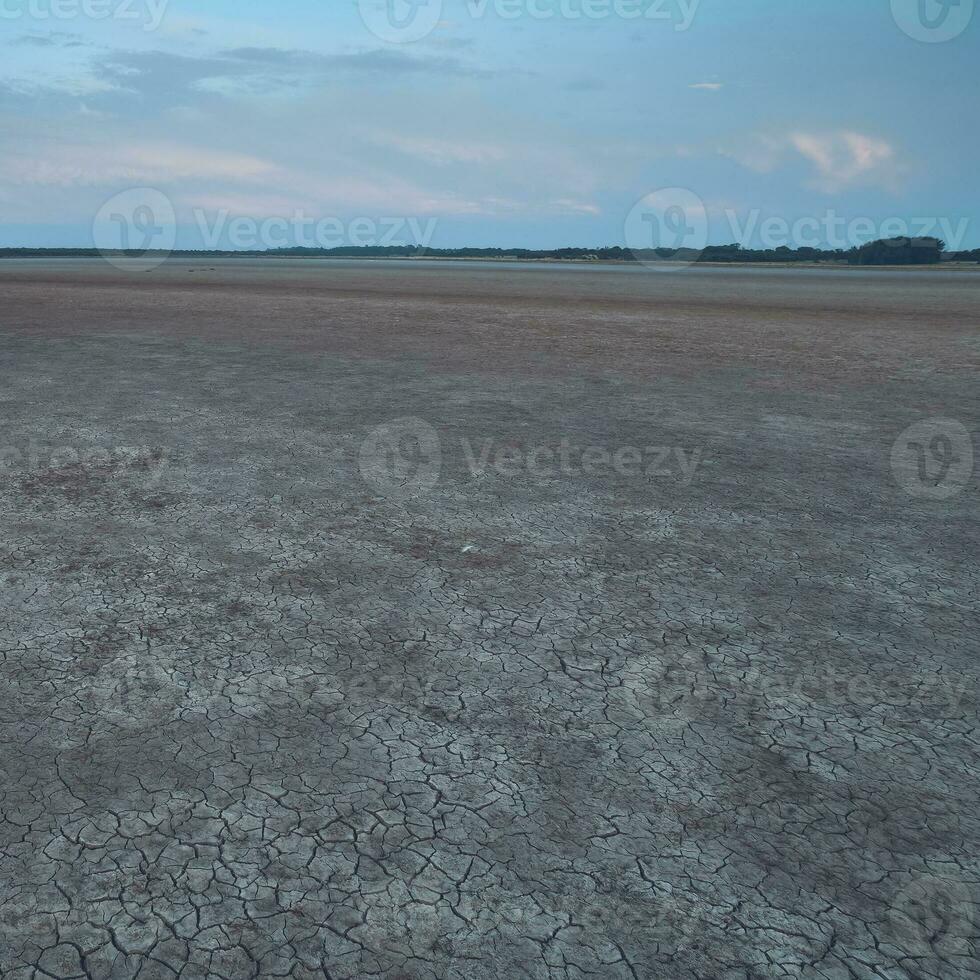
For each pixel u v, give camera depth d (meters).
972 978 1.67
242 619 3.25
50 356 10.88
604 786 2.27
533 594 3.58
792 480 5.57
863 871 1.97
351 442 6.41
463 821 2.10
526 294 29.75
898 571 3.95
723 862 1.98
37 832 2.01
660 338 14.79
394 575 3.76
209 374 9.66
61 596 3.42
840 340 14.81
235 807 2.13
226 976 1.63
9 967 1.64
